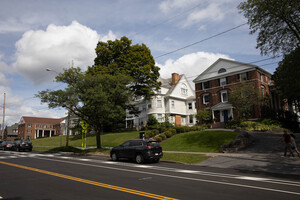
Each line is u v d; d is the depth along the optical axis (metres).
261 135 23.42
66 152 25.28
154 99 43.84
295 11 17.36
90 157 19.92
